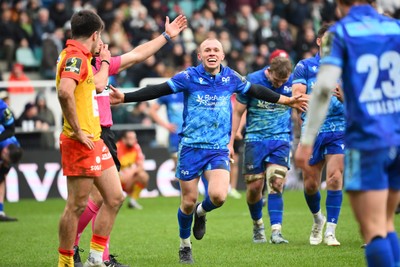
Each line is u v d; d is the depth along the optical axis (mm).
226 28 55312
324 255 20547
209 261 20172
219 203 19312
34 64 51469
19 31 51281
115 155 19438
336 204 22719
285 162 23859
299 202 37594
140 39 51156
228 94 19656
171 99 38250
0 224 30312
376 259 12734
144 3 56000
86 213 18953
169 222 30500
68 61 16344
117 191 17750
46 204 38781
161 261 20422
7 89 42719
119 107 43312
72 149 16609
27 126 41500
